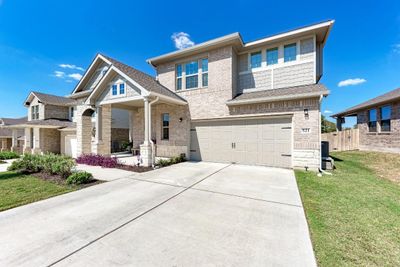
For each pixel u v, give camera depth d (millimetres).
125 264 2318
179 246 2699
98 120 10789
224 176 7020
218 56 10539
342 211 3865
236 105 9805
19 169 8008
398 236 2928
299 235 2988
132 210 3998
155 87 10008
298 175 7102
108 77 10219
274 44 10070
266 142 9055
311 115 8047
